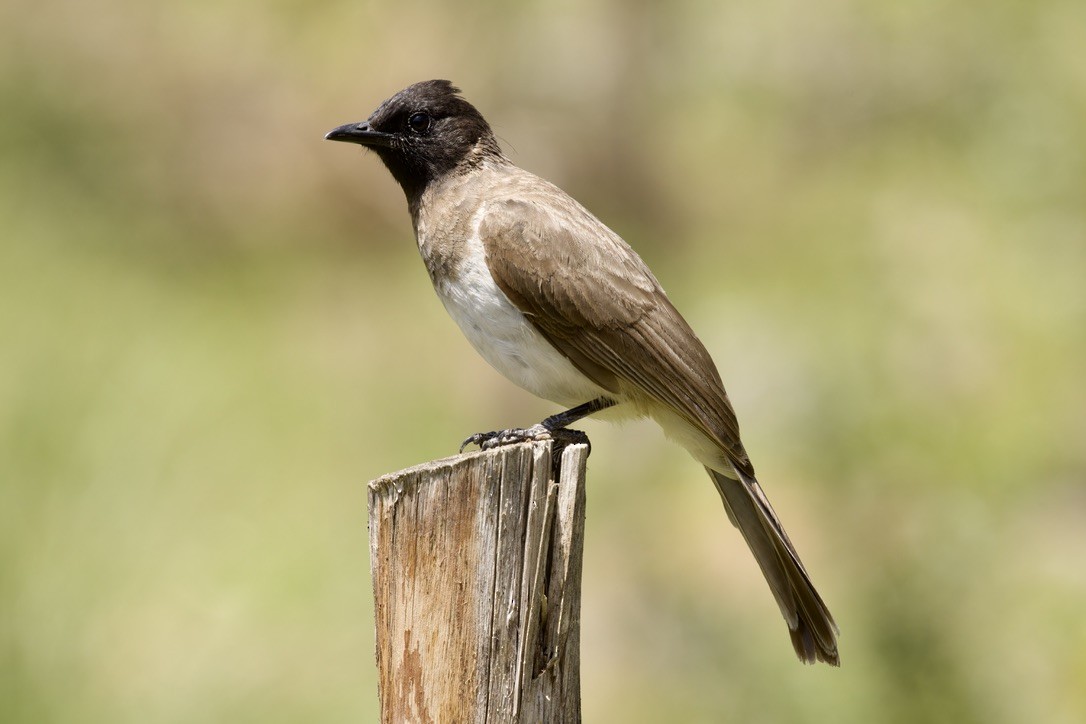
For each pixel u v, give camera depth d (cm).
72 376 1463
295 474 1335
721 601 1148
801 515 1208
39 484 1291
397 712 547
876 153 1756
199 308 1623
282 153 1812
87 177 1827
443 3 1856
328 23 1908
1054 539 1176
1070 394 1347
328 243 1759
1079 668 1006
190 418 1411
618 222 1706
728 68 1822
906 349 1411
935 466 1270
